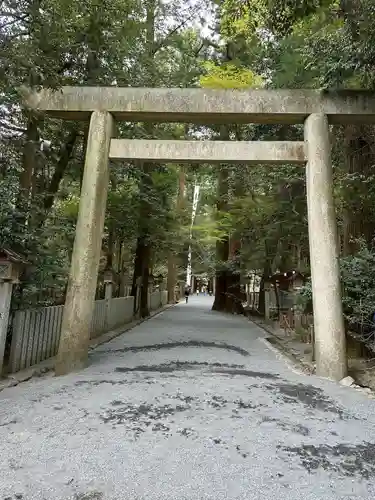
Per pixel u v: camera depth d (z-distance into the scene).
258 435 3.72
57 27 5.94
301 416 4.33
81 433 3.65
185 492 2.66
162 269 30.34
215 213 18.17
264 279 16.34
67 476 2.84
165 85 11.01
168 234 14.88
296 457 3.28
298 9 5.61
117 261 18.86
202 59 16.53
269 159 7.15
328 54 6.68
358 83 7.47
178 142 7.24
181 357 7.71
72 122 9.08
